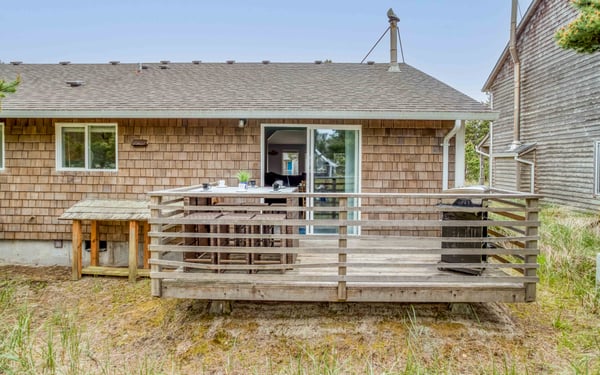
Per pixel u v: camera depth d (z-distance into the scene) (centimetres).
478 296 369
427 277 367
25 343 347
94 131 602
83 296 474
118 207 558
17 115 558
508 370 306
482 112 555
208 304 425
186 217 396
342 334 365
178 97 627
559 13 1045
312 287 374
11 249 612
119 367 319
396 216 597
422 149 590
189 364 323
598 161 902
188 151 598
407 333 365
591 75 925
